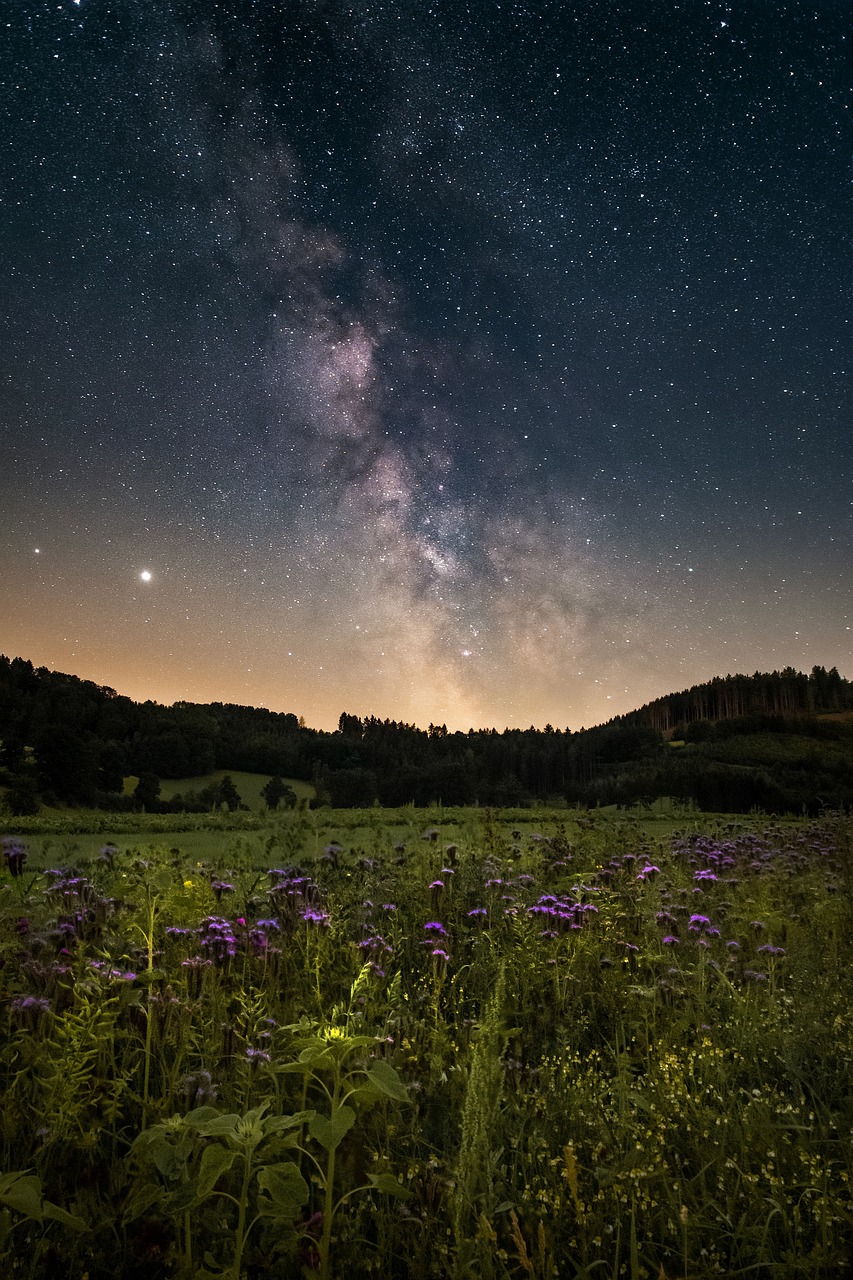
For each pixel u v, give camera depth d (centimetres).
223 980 413
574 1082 322
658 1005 419
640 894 631
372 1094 227
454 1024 386
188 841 1379
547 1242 223
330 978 426
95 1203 236
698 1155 277
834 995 412
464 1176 238
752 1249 233
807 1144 277
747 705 18075
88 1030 253
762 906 602
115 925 450
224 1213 232
